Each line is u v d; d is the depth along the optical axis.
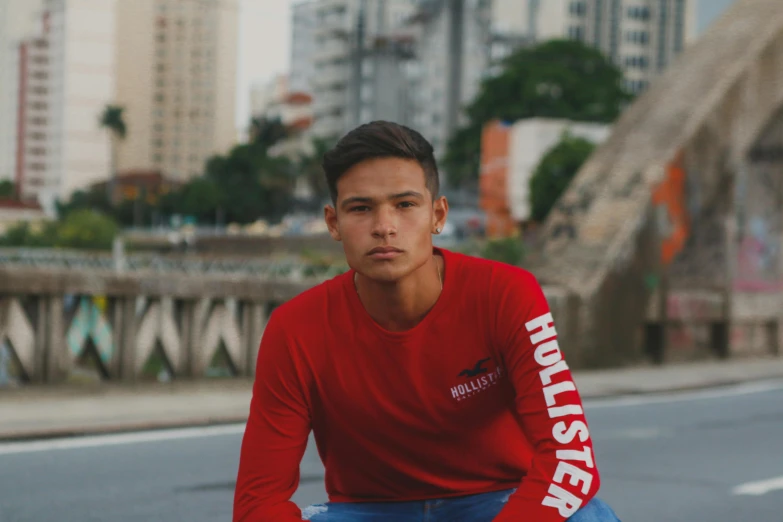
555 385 2.50
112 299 11.96
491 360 2.58
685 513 6.73
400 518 2.76
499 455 2.72
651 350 18.06
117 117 168.25
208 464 8.20
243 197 138.12
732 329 19.28
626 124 18.94
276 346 2.62
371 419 2.65
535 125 80.75
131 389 11.87
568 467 2.47
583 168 18.78
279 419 2.63
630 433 10.59
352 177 2.43
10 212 127.62
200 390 12.27
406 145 2.42
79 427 9.66
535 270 17.58
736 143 18.55
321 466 8.26
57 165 199.25
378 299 2.56
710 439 10.22
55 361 11.41
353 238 2.44
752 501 7.18
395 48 143.00
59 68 199.25
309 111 163.12
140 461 8.30
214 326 12.83
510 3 142.88
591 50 104.56
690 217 18.28
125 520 6.19
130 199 144.38
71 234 89.44
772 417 12.06
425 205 2.46
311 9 150.00
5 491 7.01
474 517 2.72
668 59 151.62
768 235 19.91
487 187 83.56
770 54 18.73
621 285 17.34
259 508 2.61
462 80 138.88
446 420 2.64
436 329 2.56
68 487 7.17
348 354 2.59
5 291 10.86
